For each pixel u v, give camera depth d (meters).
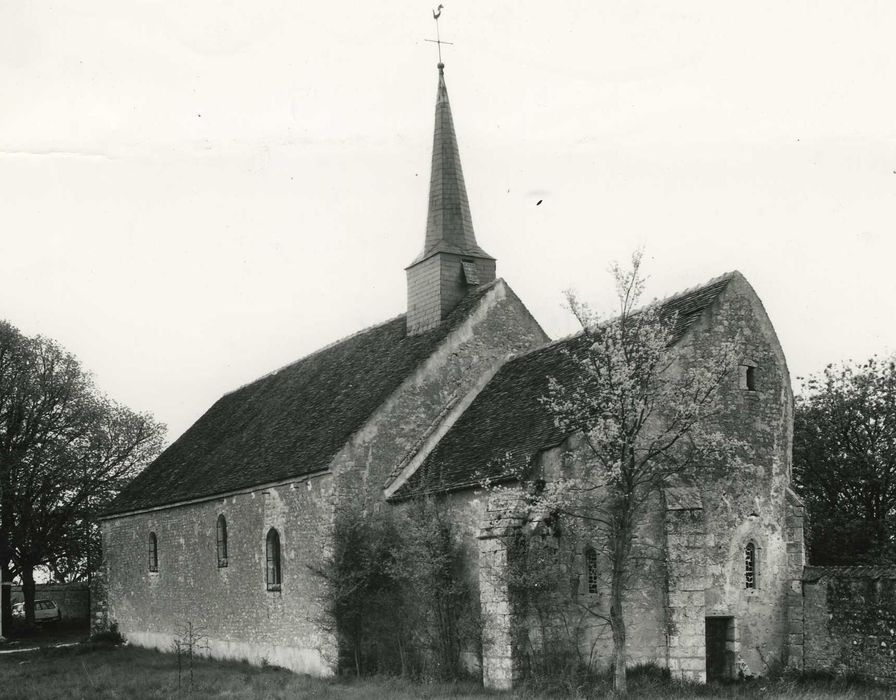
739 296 22.61
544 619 20.55
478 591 22.17
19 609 49.81
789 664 21.70
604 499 19.98
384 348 30.62
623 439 18.30
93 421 46.16
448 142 30.34
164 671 27.05
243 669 26.98
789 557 22.25
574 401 21.09
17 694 22.83
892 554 29.06
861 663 20.44
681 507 20.64
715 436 19.53
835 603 21.17
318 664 25.00
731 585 21.48
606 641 20.73
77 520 47.22
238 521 29.72
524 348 28.59
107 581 39.22
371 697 19.83
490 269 30.05
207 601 31.28
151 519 35.78
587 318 19.23
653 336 18.94
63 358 45.62
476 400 27.16
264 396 36.62
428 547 22.95
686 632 20.34
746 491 22.02
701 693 18.72
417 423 26.45
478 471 22.75
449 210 29.91
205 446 36.84
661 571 20.73
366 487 25.28
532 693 19.09
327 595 24.05
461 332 27.62
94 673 27.17
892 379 32.12
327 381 32.03
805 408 33.31
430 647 23.34
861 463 31.19
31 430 44.25
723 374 19.27
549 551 20.64
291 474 26.52
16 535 43.91
